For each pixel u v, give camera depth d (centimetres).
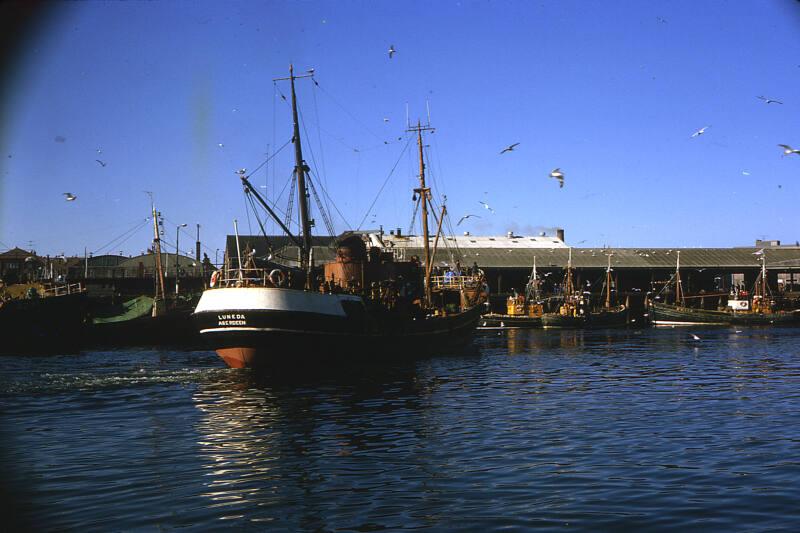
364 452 2252
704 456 2156
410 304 6247
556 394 3578
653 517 1591
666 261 14338
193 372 4566
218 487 1855
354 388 3822
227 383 4034
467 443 2369
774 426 2656
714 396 3500
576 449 2264
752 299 13738
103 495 1784
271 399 3412
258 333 4494
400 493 1791
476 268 8275
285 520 1595
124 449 2323
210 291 4628
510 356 6072
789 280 17075
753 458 2125
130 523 1577
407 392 3656
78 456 2222
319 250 10250
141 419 2894
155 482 1903
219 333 4562
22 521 1598
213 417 2923
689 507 1658
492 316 12081
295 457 2191
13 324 6956
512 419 2828
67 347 7188
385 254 6272
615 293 13900
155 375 4406
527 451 2239
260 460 2152
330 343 4806
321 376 4388
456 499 1734
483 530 1521
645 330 11288
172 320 7781
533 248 14462
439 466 2059
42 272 13338
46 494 1797
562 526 1540
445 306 7738
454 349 6781
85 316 7775
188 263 13688
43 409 3153
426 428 2644
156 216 9631
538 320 12075
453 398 3434
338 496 1770
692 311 13062
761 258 13625
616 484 1850
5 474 1994
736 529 1512
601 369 4916
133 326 7675
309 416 2931
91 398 3466
